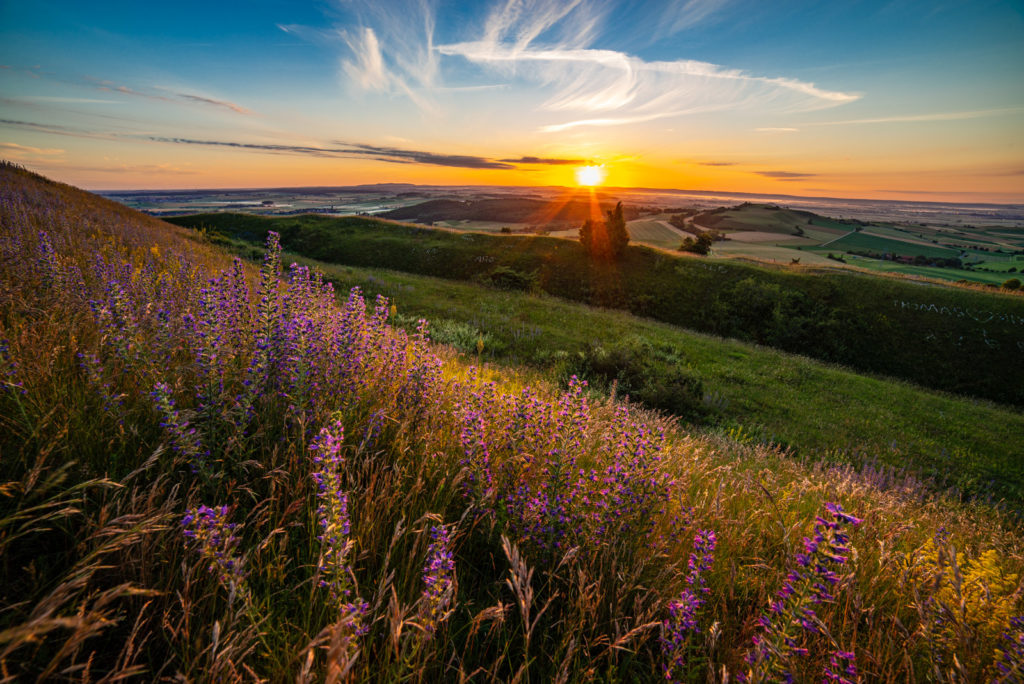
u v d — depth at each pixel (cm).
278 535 212
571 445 304
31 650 148
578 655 186
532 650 196
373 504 222
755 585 251
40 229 869
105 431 231
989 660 209
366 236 6166
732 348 3312
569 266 5100
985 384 3500
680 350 3016
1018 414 2948
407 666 159
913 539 405
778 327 4119
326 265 4378
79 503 190
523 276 4875
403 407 351
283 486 232
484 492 261
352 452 279
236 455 240
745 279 4719
